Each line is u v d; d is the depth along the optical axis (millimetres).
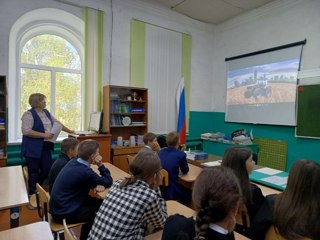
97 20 4211
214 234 801
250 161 1586
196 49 5641
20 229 1312
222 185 817
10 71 3771
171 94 5234
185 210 1672
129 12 4617
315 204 1054
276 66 4562
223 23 5688
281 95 4477
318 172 1077
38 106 3254
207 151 5418
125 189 1348
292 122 4297
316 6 4016
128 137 4672
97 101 4277
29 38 4055
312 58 4066
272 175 2410
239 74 5301
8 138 3717
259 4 4762
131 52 4648
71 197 1926
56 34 4289
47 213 1961
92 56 4191
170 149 2678
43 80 4203
